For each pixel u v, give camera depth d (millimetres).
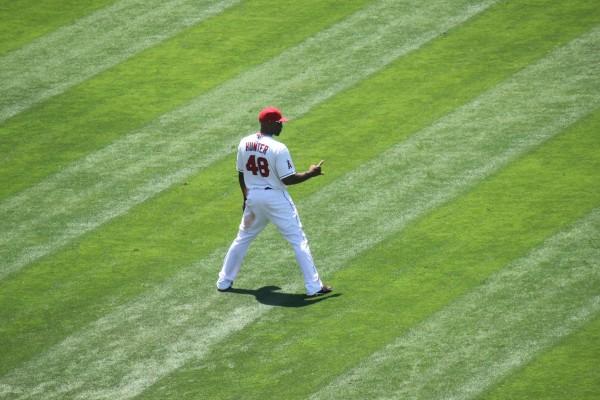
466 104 49312
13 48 56844
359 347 34031
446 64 52625
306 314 36094
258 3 59688
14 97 52625
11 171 46844
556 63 51719
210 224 42344
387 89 51094
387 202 42844
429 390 31688
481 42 54188
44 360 34656
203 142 48062
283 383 32562
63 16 59750
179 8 59781
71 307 37500
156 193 44688
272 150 35875
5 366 34438
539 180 43219
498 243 39281
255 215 36812
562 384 31406
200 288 38219
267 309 36594
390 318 35438
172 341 35219
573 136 46031
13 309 37562
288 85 52094
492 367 32500
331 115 49438
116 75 53906
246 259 40062
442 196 42875
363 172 45094
